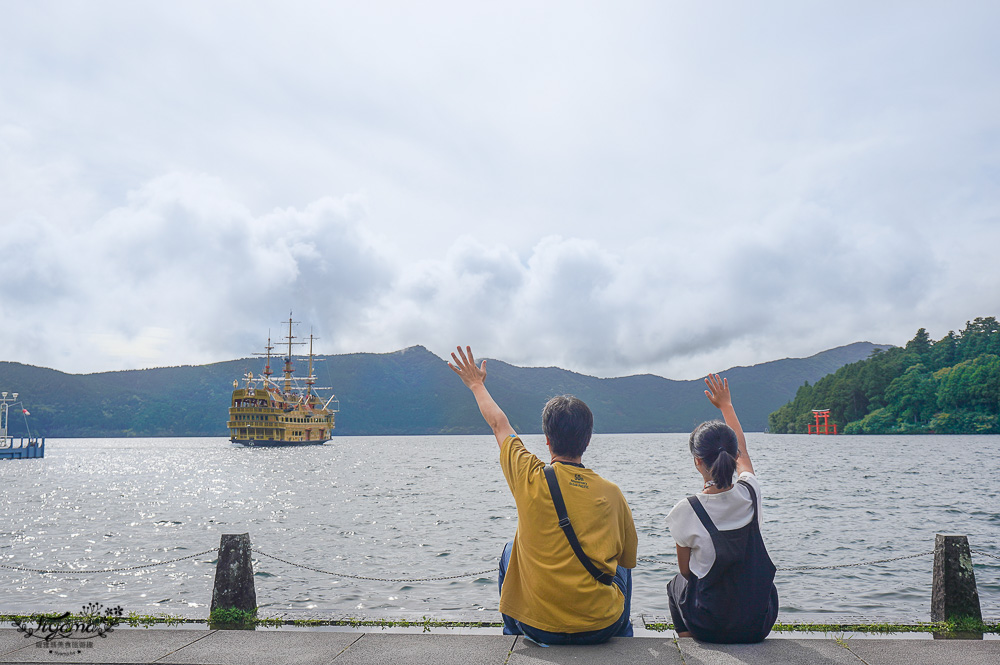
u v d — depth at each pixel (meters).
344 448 179.25
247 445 172.50
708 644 4.59
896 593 13.67
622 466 74.62
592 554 4.21
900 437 169.12
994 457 77.44
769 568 4.51
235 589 6.73
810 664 4.21
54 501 39.88
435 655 4.53
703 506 4.51
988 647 4.62
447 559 18.69
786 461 74.69
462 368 4.99
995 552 17.91
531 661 4.28
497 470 72.69
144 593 14.59
